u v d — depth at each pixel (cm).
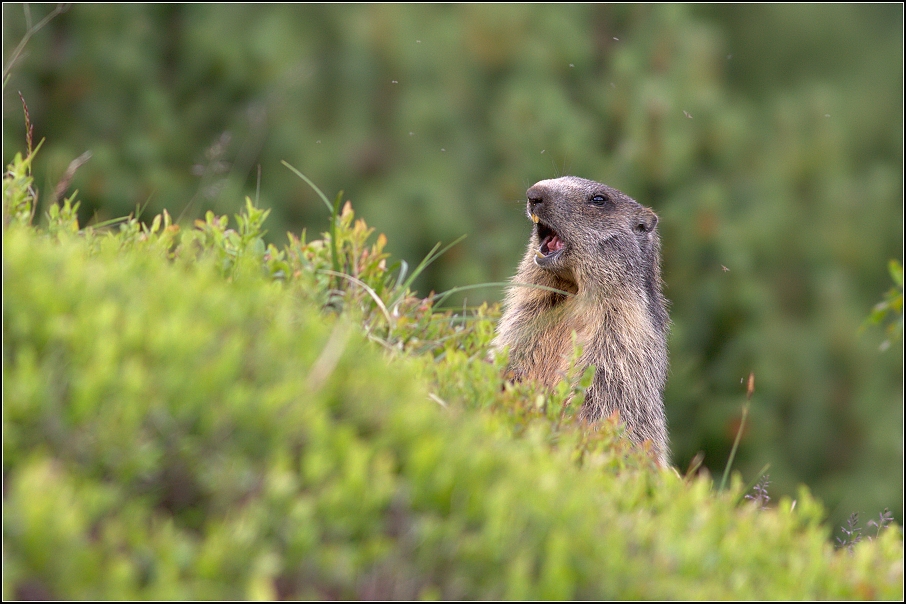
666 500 851
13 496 617
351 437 702
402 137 2647
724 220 2614
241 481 666
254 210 1213
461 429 797
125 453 641
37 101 2467
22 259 761
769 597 729
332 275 1228
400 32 2708
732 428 2470
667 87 2694
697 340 2564
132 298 776
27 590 573
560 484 759
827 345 2608
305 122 2600
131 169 2427
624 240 1534
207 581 600
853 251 2700
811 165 2741
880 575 821
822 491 2500
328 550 645
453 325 1476
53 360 683
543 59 2734
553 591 656
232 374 704
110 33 2573
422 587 659
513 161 2614
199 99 2622
